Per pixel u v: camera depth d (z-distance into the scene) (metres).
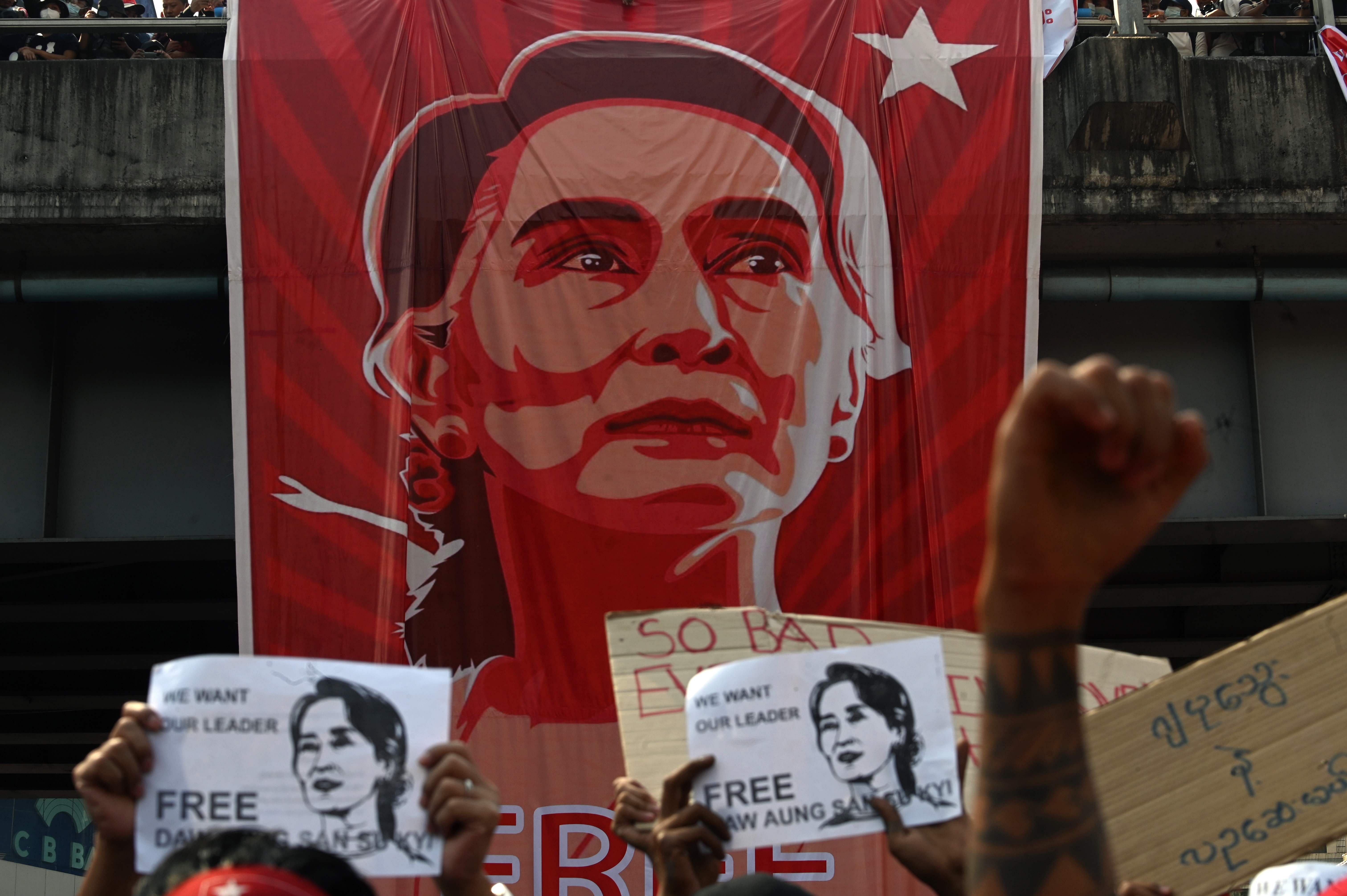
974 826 1.54
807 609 7.91
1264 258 9.81
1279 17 9.94
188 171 8.86
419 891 7.20
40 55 9.69
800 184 8.47
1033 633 1.45
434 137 8.44
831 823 2.91
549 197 8.41
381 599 7.71
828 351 8.26
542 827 7.59
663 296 8.30
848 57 8.66
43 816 25.75
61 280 9.19
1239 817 2.75
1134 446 1.29
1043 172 8.98
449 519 7.98
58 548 9.56
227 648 13.04
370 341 8.10
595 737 7.71
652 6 8.79
